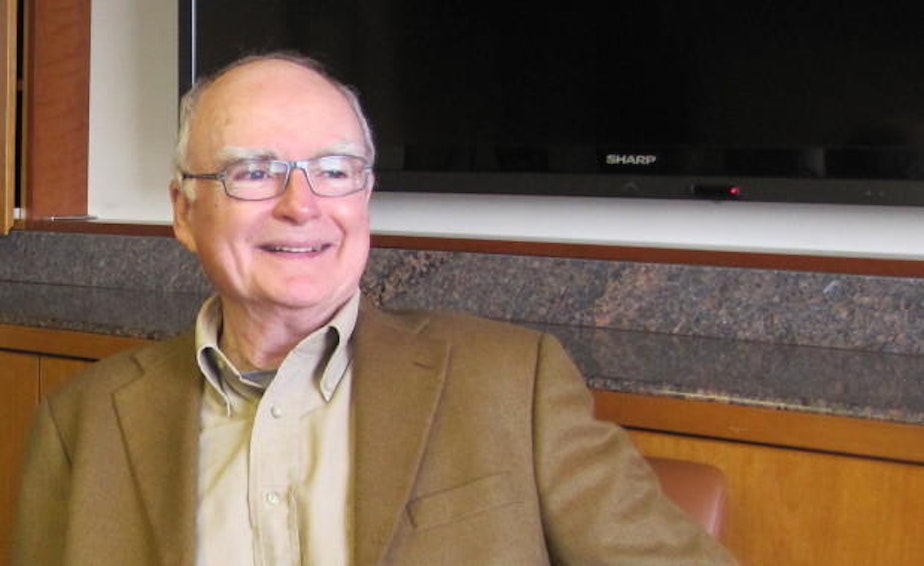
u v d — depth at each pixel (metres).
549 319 1.77
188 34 2.08
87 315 1.81
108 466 1.12
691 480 1.23
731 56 1.66
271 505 1.08
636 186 1.74
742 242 1.76
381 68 1.92
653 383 1.34
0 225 2.27
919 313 1.53
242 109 1.09
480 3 1.83
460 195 1.96
